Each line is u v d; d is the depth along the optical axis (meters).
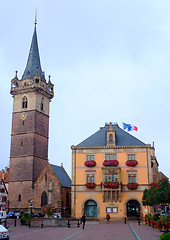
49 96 98.75
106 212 66.38
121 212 65.94
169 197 46.53
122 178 68.19
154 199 53.31
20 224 55.25
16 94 95.19
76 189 68.69
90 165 68.75
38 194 82.38
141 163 68.44
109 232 39.00
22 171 87.44
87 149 70.69
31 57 101.81
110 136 71.12
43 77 96.62
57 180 80.62
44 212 56.34
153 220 45.72
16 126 92.50
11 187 87.69
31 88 92.12
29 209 82.62
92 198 67.62
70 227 48.50
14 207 85.44
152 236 33.09
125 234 36.03
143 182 67.31
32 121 90.50
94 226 50.34
